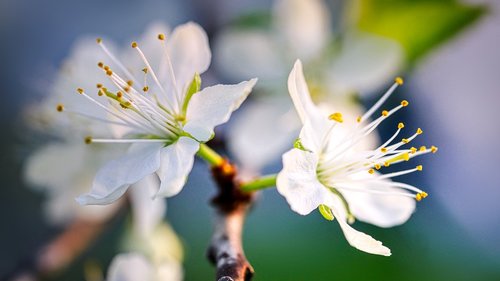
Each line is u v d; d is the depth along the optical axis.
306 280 0.21
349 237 0.17
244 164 0.21
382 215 0.18
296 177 0.17
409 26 0.21
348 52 0.22
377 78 0.22
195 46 0.18
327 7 0.22
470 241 0.22
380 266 0.21
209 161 0.18
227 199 0.18
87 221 0.21
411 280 0.21
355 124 0.19
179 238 0.22
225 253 0.18
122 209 0.21
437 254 0.21
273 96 0.22
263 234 0.22
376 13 0.21
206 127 0.17
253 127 0.21
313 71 0.22
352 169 0.18
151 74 0.18
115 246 0.22
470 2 0.21
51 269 0.20
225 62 0.22
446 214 0.22
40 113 0.20
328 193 0.18
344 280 0.21
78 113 0.19
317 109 0.18
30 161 0.21
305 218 0.22
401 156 0.18
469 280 0.21
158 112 0.18
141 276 0.20
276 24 0.22
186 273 0.22
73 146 0.20
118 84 0.18
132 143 0.18
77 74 0.19
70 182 0.21
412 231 0.21
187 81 0.18
